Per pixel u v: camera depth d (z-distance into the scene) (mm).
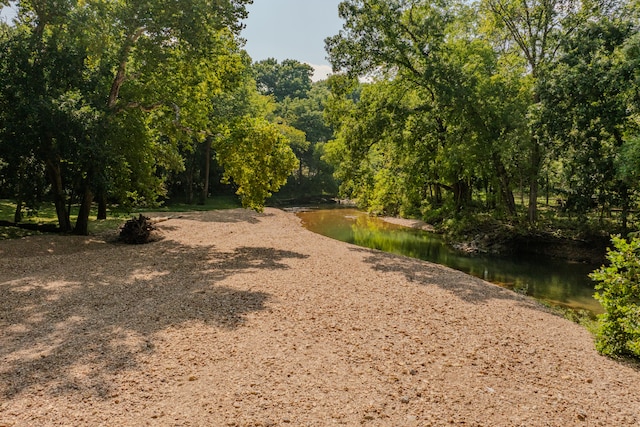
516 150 21469
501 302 11031
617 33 18125
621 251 7828
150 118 21344
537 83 20172
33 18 17031
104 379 5605
